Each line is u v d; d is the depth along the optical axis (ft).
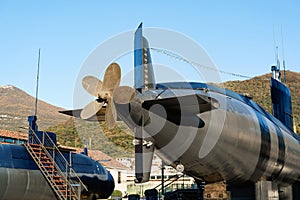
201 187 54.03
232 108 46.29
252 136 47.47
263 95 416.26
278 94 66.80
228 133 44.21
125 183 185.57
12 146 65.62
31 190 64.13
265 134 50.29
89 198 76.69
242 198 54.29
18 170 62.80
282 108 67.26
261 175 52.80
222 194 47.88
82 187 73.05
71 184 64.75
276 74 69.15
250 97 56.13
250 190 54.60
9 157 63.10
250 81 466.29
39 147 67.36
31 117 70.44
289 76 502.38
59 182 66.39
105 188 80.53
